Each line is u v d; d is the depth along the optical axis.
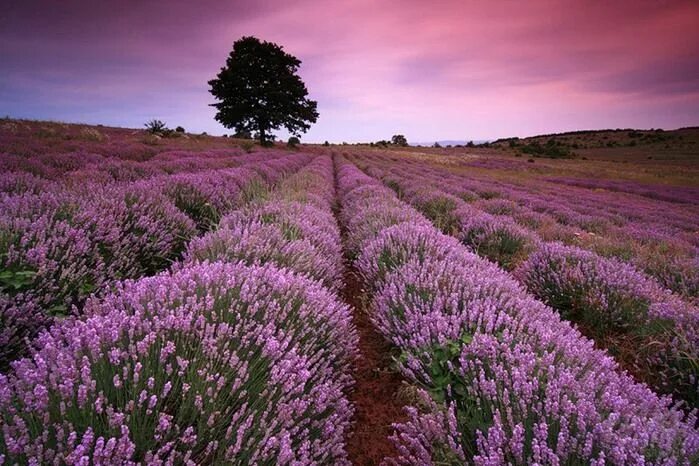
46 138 18.27
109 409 1.64
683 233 11.92
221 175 11.18
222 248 4.51
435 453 2.15
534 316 3.34
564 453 1.83
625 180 39.38
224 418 1.94
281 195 9.68
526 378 2.30
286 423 1.96
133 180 10.16
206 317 2.52
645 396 2.37
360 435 2.82
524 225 10.28
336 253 6.34
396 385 3.41
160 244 5.22
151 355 2.09
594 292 4.80
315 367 2.55
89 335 2.04
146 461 1.54
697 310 4.07
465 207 11.00
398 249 5.23
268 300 2.96
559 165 56.97
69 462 1.40
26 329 2.97
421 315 3.35
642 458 1.66
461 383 2.71
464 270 4.23
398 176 22.05
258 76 49.78
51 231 3.92
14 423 1.60
